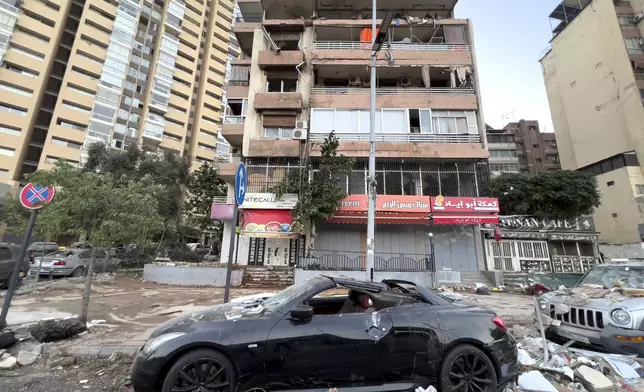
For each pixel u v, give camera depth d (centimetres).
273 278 1371
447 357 339
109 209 579
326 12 2170
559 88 3756
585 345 505
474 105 1752
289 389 309
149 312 765
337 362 316
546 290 1266
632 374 405
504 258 1664
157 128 4169
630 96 2989
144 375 293
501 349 355
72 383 370
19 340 495
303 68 1900
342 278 384
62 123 3416
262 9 2219
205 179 2514
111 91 3784
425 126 1736
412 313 353
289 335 313
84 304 586
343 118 1764
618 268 621
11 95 3173
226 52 5344
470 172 1675
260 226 1545
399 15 2048
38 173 694
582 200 1905
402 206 1546
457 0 2044
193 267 1326
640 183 2872
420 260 1522
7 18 3162
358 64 1862
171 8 4516
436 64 1833
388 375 325
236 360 301
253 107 1834
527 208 1939
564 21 3775
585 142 3381
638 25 3141
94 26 3756
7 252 1010
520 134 5100
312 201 1468
